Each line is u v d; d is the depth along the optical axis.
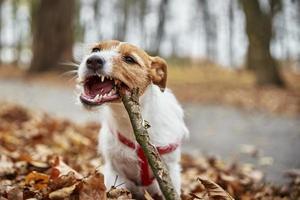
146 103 0.90
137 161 0.91
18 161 1.12
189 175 1.27
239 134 2.13
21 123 1.82
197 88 4.89
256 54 4.77
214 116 2.77
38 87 4.02
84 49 0.97
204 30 12.53
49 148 1.42
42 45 5.59
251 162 1.56
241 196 1.12
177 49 13.73
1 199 0.81
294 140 1.98
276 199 1.12
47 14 5.60
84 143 1.52
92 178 0.84
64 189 0.85
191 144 1.85
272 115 2.89
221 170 1.37
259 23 4.69
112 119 0.91
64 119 2.03
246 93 4.18
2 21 10.95
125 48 0.91
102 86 0.87
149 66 0.93
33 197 0.86
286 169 1.47
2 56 11.02
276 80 4.73
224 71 8.61
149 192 0.95
